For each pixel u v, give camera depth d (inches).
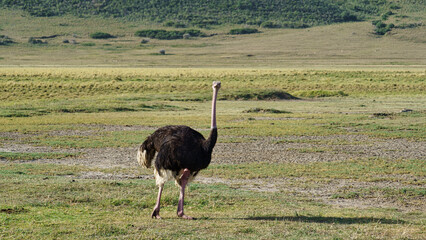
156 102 2407.7
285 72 4335.6
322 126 1556.3
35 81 3344.0
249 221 501.0
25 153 1053.8
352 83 3489.2
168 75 3996.1
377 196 703.7
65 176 818.2
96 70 4480.8
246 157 1039.6
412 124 1600.6
